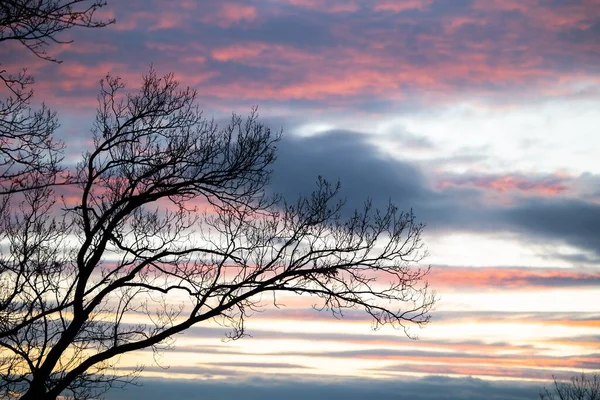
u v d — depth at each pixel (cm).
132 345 1593
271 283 1667
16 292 1494
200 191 1700
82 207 1577
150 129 1642
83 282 1570
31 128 1191
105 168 1602
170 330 1619
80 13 1071
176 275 1672
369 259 1756
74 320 1562
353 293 1738
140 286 1631
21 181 1212
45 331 1541
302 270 1684
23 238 1530
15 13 1050
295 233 1734
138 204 1623
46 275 1554
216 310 1642
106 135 1614
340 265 1725
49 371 1509
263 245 1723
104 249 1588
